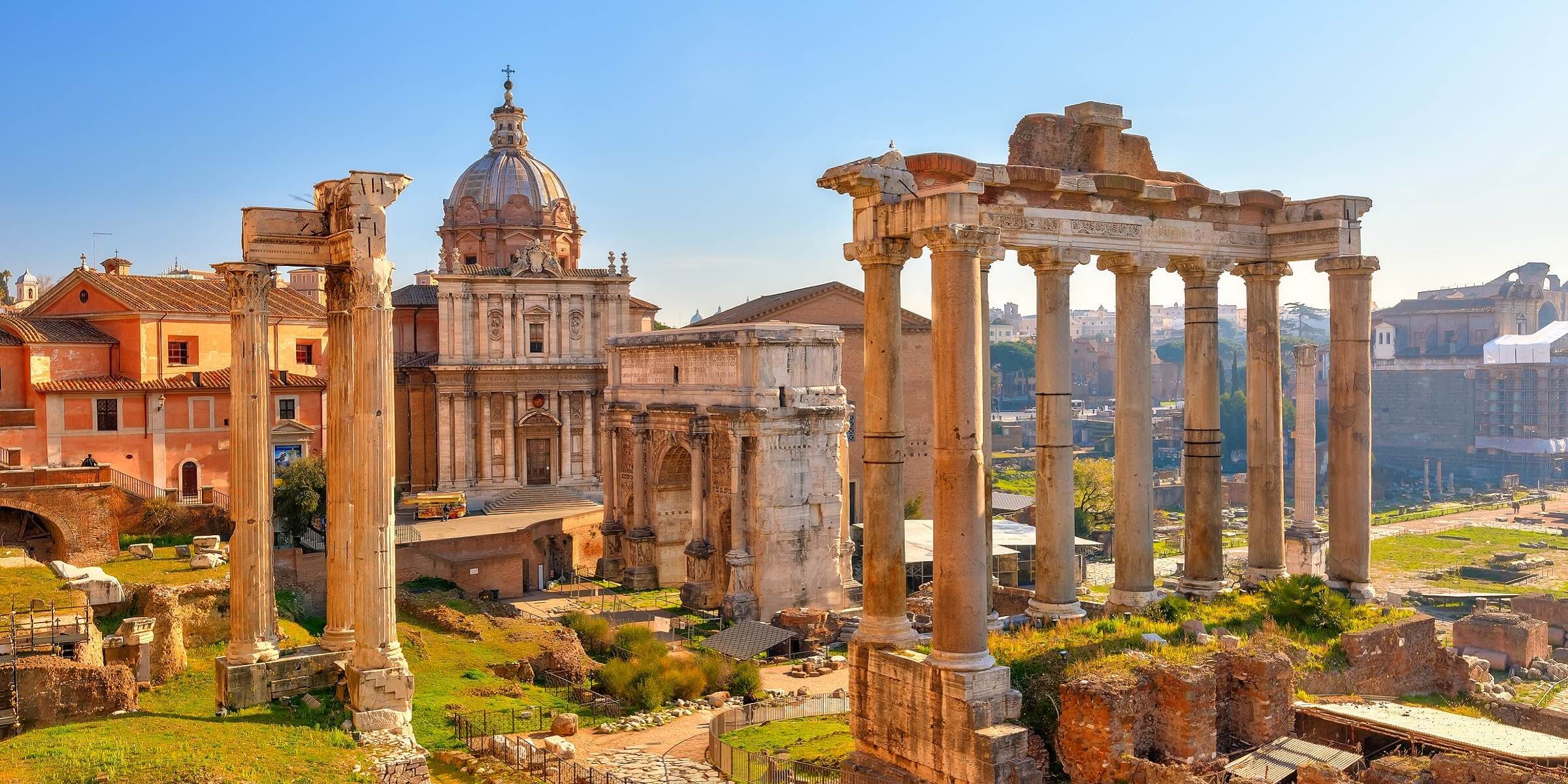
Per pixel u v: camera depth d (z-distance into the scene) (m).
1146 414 39.31
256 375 38.53
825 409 80.25
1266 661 31.09
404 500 98.50
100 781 30.42
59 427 72.12
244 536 38.53
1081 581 98.38
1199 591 41.47
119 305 76.38
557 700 52.47
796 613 73.19
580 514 94.69
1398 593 104.38
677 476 89.00
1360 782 27.70
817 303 117.94
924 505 117.62
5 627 42.69
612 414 91.81
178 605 47.97
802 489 79.62
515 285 106.88
